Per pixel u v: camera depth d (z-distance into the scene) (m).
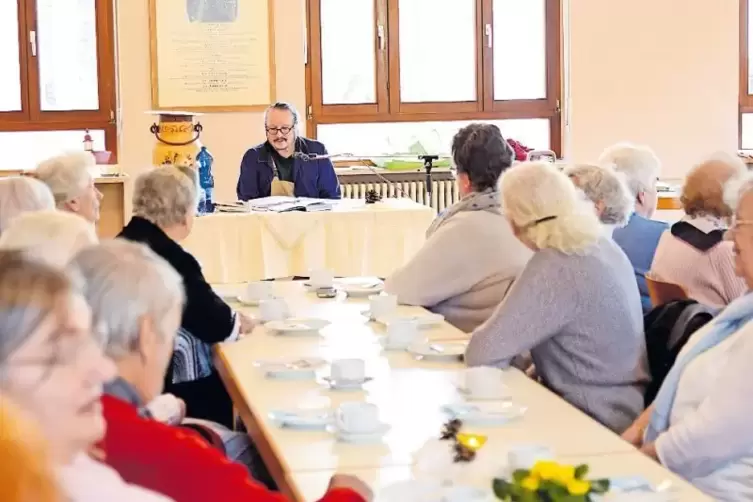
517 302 2.70
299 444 2.09
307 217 5.42
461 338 3.11
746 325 2.21
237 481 1.76
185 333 3.35
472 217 3.49
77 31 7.27
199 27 7.25
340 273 5.48
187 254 3.20
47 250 2.41
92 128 7.34
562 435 2.14
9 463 0.74
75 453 1.27
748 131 8.42
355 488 1.75
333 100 7.84
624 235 3.92
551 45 8.09
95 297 1.85
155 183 3.28
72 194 3.83
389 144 7.93
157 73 7.22
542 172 2.78
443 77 8.01
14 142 7.26
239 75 7.34
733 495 2.18
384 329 3.29
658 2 8.04
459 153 3.54
